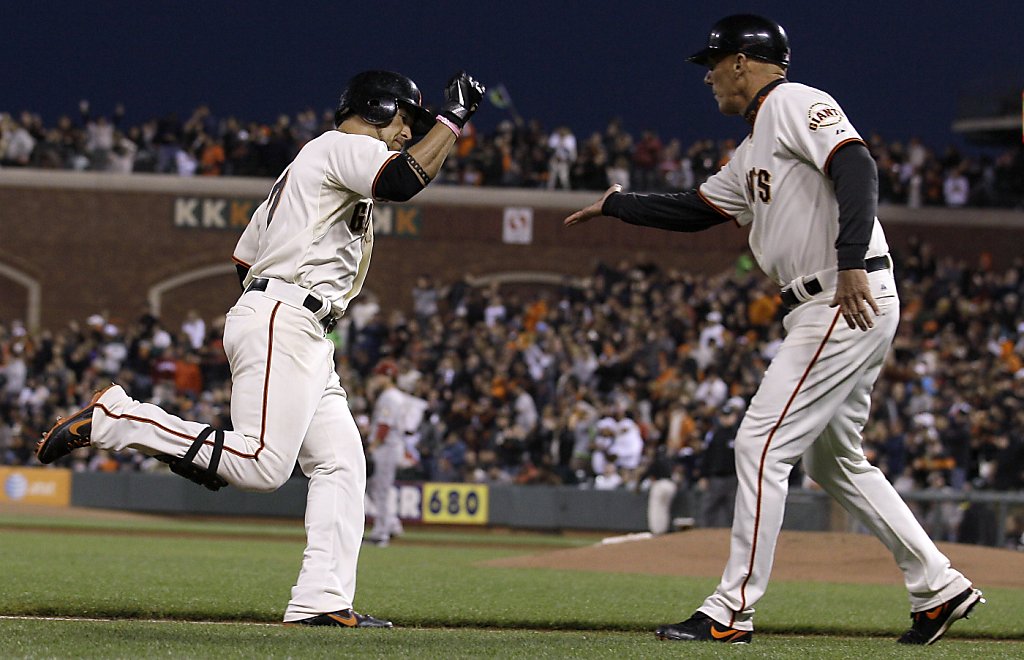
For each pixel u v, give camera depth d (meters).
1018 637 23.19
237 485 18.16
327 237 18.94
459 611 23.86
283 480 18.42
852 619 24.62
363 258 20.09
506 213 113.12
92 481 81.50
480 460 78.38
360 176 18.48
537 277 113.31
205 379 89.06
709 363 80.69
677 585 32.69
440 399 81.25
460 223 113.19
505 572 36.69
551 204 113.19
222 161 114.25
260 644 16.23
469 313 93.19
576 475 76.75
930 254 102.31
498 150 114.94
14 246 111.94
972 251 112.81
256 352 18.45
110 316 112.38
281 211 18.94
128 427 17.69
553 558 41.06
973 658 17.44
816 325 19.05
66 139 114.19
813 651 17.64
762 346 80.56
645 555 40.31
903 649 18.58
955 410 70.38
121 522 70.44
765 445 19.05
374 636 18.06
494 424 79.50
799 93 19.05
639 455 74.44
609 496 74.00
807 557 39.31
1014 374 80.31
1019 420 67.00
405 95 19.67
